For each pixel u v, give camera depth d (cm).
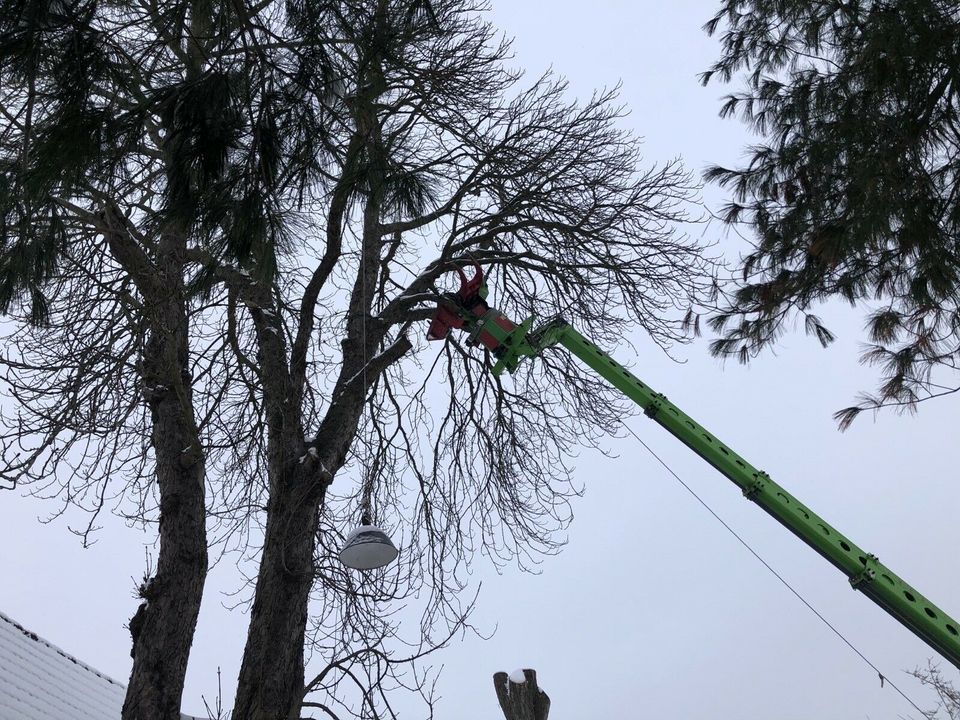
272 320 906
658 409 952
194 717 1037
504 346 962
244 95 545
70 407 777
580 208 1054
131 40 567
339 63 601
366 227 1043
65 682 1274
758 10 930
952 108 745
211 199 545
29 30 480
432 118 927
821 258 811
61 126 512
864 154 764
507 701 714
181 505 827
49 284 743
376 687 788
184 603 798
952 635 840
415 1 602
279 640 778
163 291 748
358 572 1009
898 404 897
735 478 925
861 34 771
